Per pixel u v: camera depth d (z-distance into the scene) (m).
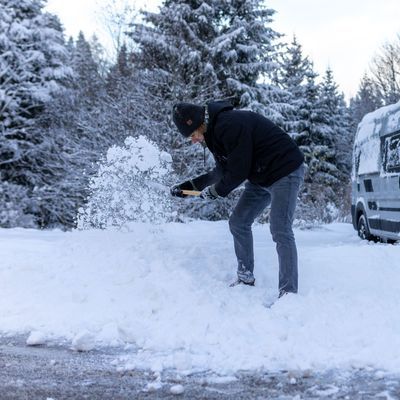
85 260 4.67
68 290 3.99
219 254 4.94
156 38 16.98
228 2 18.38
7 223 14.86
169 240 5.43
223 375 2.57
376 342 2.81
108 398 2.34
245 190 4.19
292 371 2.51
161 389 2.42
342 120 38.88
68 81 19.31
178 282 4.02
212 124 3.84
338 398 2.27
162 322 3.31
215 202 15.80
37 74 18.70
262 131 3.83
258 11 18.91
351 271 4.37
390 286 3.96
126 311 3.52
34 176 18.11
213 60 17.84
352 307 3.41
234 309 3.48
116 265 4.45
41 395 2.38
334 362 2.65
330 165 33.72
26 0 18.58
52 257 4.93
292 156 3.84
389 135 8.22
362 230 9.60
